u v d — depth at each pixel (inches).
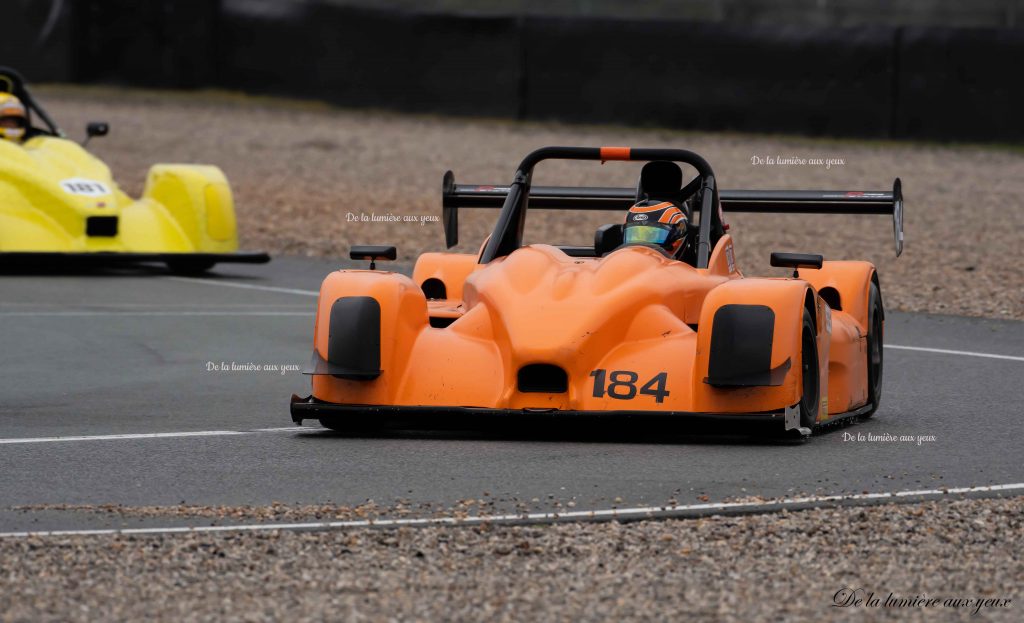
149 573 737.6
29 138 2235.5
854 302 1243.8
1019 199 3319.4
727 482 937.5
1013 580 735.7
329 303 1096.2
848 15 5191.9
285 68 4825.3
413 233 2763.3
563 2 5477.4
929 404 1294.3
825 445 1072.8
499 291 1109.1
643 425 1031.0
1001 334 1772.9
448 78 4658.0
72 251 2044.8
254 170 3575.3
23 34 4805.6
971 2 5108.3
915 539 805.9
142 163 3617.1
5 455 1034.1
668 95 4424.2
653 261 1135.0
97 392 1310.3
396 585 720.3
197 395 1302.9
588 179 3513.8
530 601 697.0
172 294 1994.3
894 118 4259.4
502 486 929.5
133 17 4845.0
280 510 868.0
